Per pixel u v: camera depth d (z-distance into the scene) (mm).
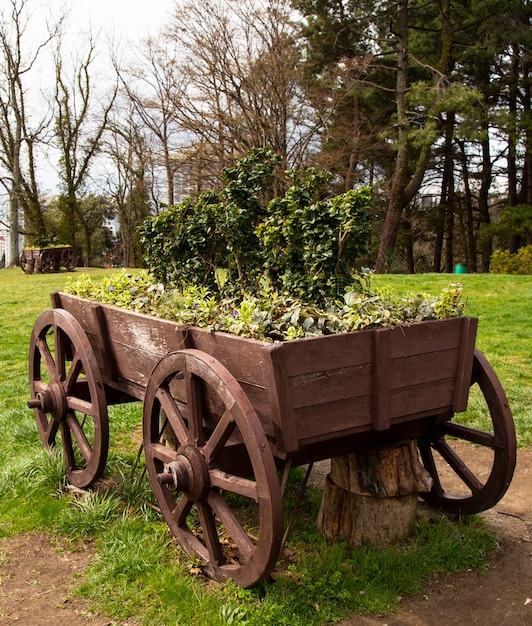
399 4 21812
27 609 2910
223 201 4879
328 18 21516
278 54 19500
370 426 2895
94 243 42750
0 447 5059
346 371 2775
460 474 3578
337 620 2754
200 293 4141
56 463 4309
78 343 3955
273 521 2584
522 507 3902
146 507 3797
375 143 23031
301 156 20266
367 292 3586
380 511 3320
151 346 3576
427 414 3080
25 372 7695
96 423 3848
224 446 3020
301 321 2998
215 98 20172
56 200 37781
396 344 2893
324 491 3508
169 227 4832
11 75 29266
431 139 18578
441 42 24203
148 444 3479
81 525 3607
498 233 25859
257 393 2771
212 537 3059
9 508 3916
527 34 21578
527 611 2834
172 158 21797
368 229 3512
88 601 2957
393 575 3027
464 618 2785
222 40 19469
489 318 9688
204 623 2713
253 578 2768
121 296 4066
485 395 3285
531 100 27031
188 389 3055
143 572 3148
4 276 20859
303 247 3719
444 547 3268
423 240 32250
